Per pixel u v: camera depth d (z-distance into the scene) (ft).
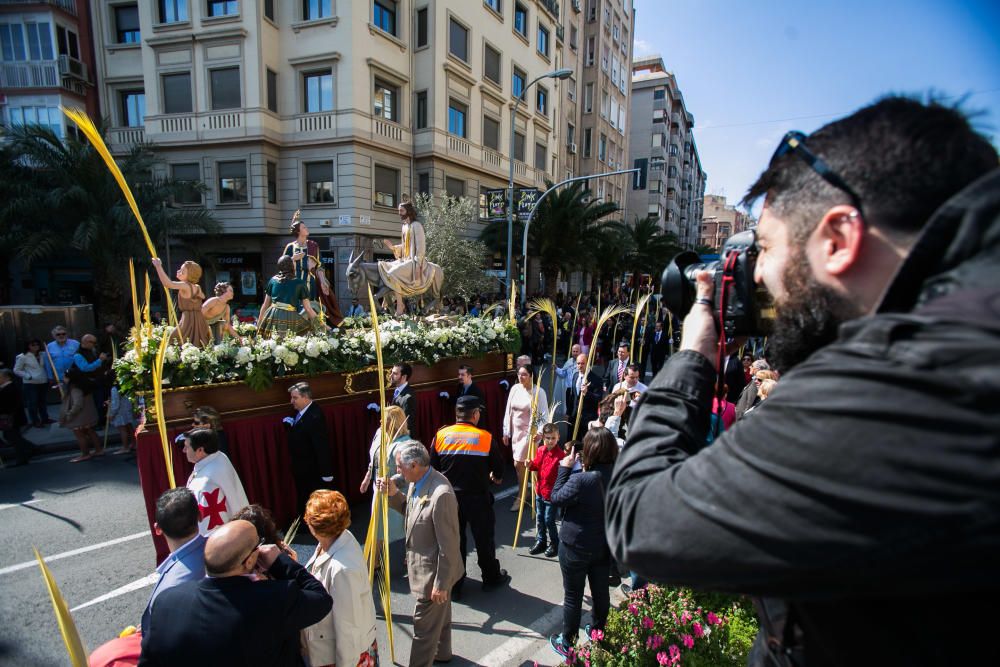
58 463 23.09
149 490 14.05
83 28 63.93
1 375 22.43
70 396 22.98
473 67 72.54
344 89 58.13
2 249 43.68
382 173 63.77
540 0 87.86
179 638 6.07
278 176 61.82
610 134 131.85
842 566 1.36
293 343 16.72
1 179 41.70
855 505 1.31
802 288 2.13
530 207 55.98
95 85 64.95
